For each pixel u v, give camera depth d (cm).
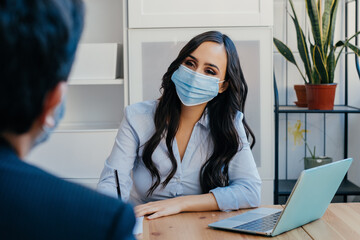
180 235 133
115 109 309
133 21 263
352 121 315
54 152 270
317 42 277
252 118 269
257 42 266
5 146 43
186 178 172
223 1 264
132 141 173
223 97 171
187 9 264
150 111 174
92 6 302
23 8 40
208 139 171
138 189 177
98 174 271
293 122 319
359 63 310
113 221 42
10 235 41
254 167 172
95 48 269
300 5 310
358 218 147
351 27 311
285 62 314
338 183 146
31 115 42
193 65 165
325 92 277
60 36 42
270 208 160
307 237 131
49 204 42
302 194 130
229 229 136
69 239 42
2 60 40
